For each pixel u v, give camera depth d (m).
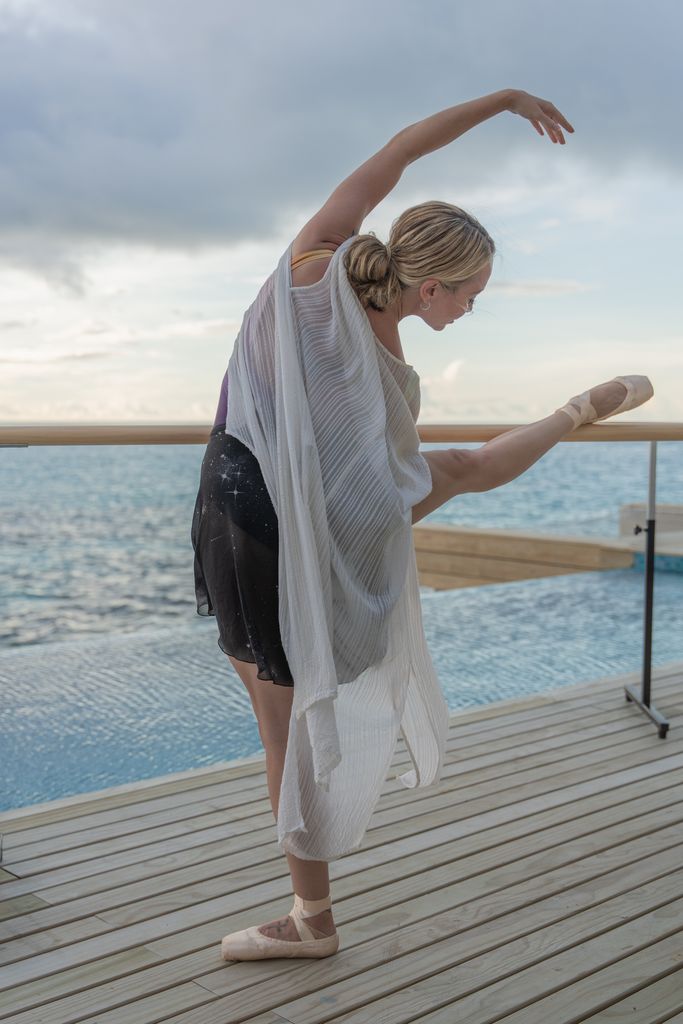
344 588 1.62
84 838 2.32
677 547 7.17
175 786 2.65
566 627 5.47
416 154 1.79
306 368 1.63
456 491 1.85
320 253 1.68
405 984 1.71
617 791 2.62
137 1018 1.62
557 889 2.05
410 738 1.89
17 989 1.70
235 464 1.68
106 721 3.57
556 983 1.71
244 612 1.66
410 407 1.71
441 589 8.33
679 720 3.26
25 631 12.37
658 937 1.86
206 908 1.99
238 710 3.72
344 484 1.62
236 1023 1.60
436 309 1.71
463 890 2.05
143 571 17.00
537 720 3.26
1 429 1.99
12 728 3.47
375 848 2.26
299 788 1.72
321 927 1.79
